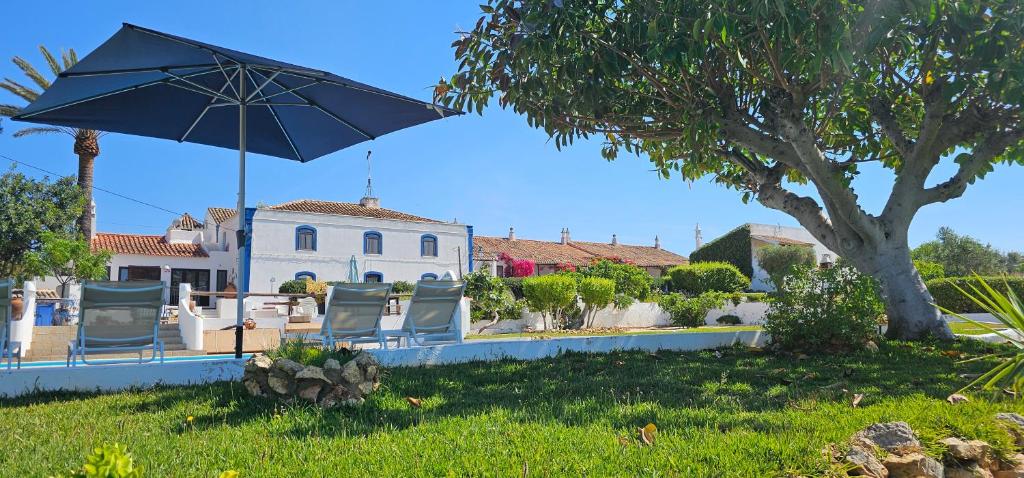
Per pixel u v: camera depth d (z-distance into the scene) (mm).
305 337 8766
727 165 13414
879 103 10969
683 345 10242
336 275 33250
